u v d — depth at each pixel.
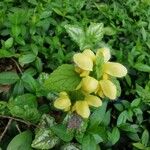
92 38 0.14
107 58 0.11
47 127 0.12
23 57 0.14
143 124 0.14
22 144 0.12
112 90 0.10
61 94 0.11
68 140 0.12
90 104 0.11
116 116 0.14
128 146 0.14
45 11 0.15
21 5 0.17
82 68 0.10
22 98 0.13
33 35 0.15
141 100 0.14
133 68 0.15
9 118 0.13
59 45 0.15
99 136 0.12
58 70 0.10
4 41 0.14
